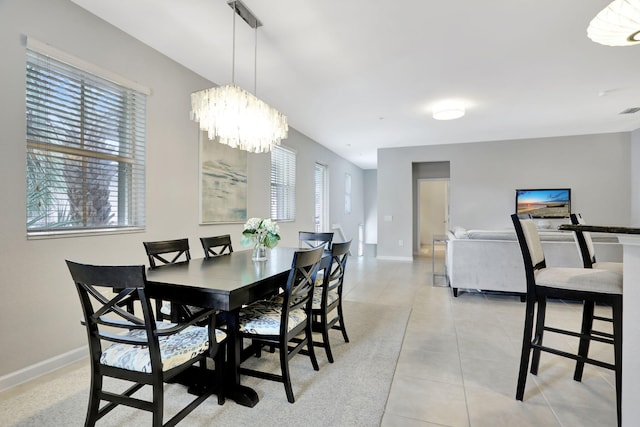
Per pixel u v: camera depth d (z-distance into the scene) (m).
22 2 2.00
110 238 2.53
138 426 1.59
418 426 1.60
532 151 6.33
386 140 6.54
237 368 1.83
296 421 1.64
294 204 5.75
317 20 2.46
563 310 3.49
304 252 1.83
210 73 3.38
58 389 1.93
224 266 2.24
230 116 2.46
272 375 1.83
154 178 2.90
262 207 4.66
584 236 2.09
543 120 5.11
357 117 4.97
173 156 3.09
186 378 1.90
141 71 2.77
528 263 1.79
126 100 2.67
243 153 4.17
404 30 2.59
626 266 1.24
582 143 6.06
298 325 2.00
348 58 3.06
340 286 2.61
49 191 2.18
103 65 2.46
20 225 2.00
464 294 4.22
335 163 7.98
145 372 1.36
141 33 2.64
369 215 11.07
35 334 2.08
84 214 2.38
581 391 1.90
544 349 1.78
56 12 2.16
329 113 4.77
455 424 1.61
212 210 3.59
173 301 1.71
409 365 2.24
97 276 1.31
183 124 3.21
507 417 1.66
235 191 4.01
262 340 1.83
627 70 3.31
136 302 2.84
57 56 2.16
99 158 2.48
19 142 2.00
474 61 3.12
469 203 6.69
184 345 1.52
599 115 4.84
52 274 2.17
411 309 3.56
